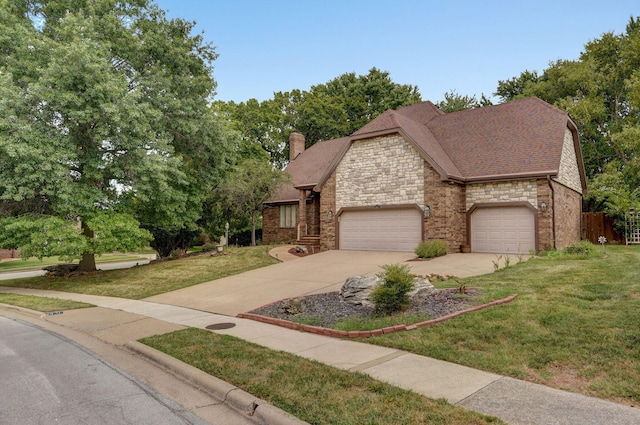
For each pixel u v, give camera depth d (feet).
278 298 37.58
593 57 105.09
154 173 57.77
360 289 31.35
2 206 60.08
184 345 23.45
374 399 14.62
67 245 52.80
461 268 46.39
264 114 142.61
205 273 57.11
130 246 59.26
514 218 58.49
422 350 20.12
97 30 61.41
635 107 90.38
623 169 88.22
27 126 48.49
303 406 14.37
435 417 13.02
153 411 15.43
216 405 15.94
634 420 12.52
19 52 54.60
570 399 14.19
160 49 64.69
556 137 60.34
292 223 92.27
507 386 15.51
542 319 22.80
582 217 79.92
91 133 57.06
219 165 74.59
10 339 28.35
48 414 15.34
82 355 23.76
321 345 22.36
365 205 67.62
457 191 61.62
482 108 75.66
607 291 28.09
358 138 68.13
